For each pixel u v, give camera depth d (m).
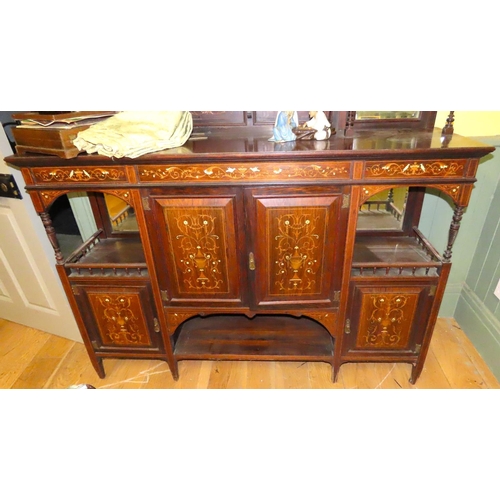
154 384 1.68
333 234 1.25
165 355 1.61
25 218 1.56
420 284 1.35
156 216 1.25
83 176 1.18
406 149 1.08
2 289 1.96
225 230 1.26
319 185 1.16
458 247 1.79
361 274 1.36
